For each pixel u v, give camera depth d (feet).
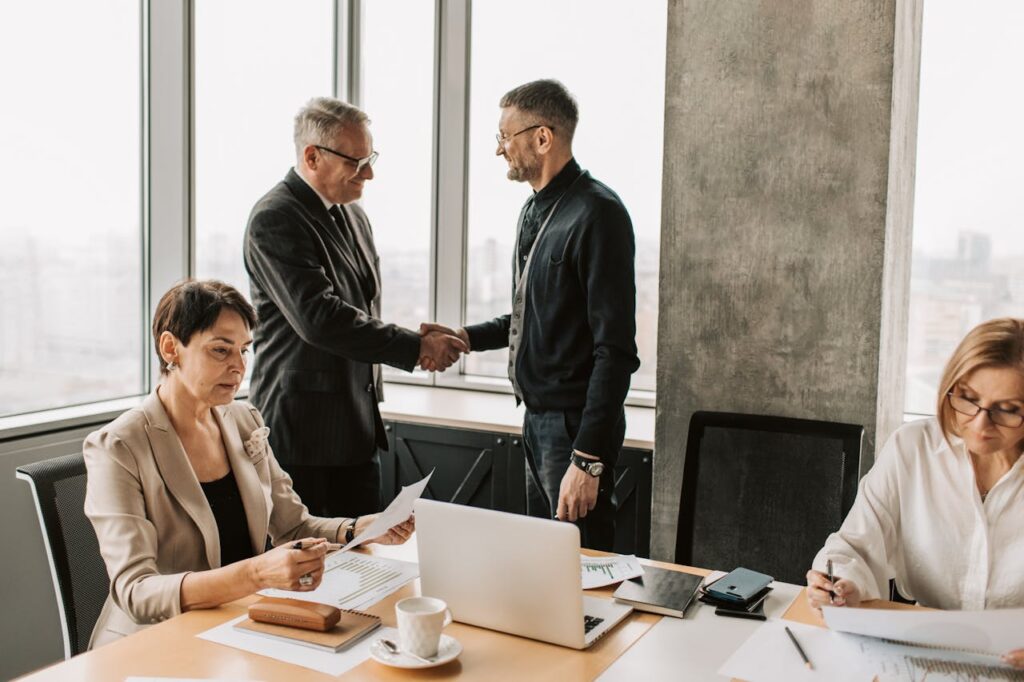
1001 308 9.57
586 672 4.58
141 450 5.82
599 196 8.04
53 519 5.87
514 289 8.68
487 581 5.07
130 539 5.53
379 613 5.35
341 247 9.23
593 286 7.91
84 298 9.82
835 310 8.23
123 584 5.43
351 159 8.89
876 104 7.93
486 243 12.78
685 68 8.57
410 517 6.44
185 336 5.92
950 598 5.93
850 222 8.11
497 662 4.69
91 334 9.93
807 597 5.67
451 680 4.47
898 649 4.84
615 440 8.00
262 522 6.35
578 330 8.15
